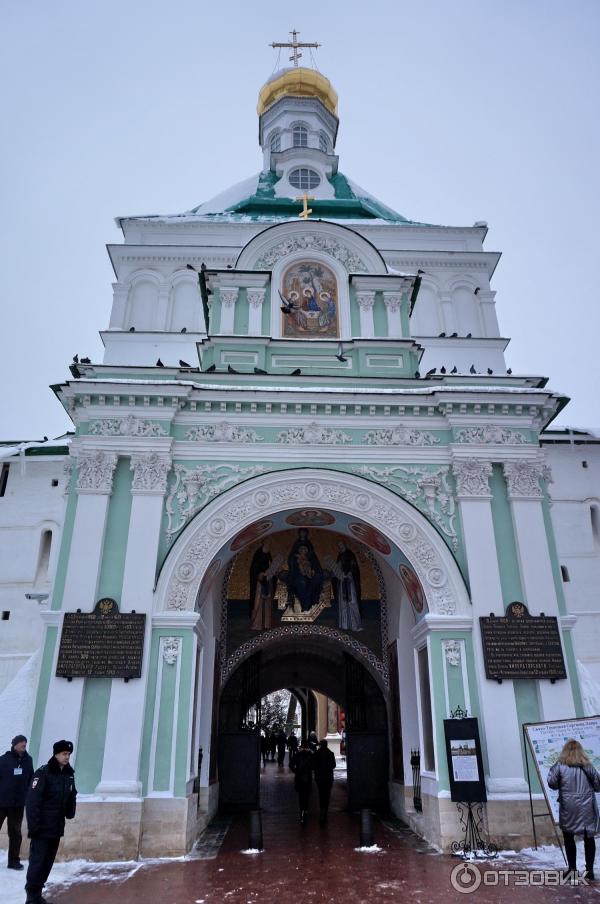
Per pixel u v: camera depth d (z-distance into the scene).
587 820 8.68
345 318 16.36
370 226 24.48
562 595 12.85
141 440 13.32
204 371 14.29
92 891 8.65
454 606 12.66
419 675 13.38
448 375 14.74
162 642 12.02
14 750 10.02
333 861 10.30
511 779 11.35
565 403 15.68
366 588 16.62
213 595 14.95
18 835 9.77
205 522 12.96
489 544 13.03
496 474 13.81
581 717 10.93
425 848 11.23
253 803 16.12
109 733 11.22
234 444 13.59
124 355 21.08
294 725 52.09
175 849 10.72
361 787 15.98
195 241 23.83
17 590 20.84
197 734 12.66
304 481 13.45
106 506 12.81
